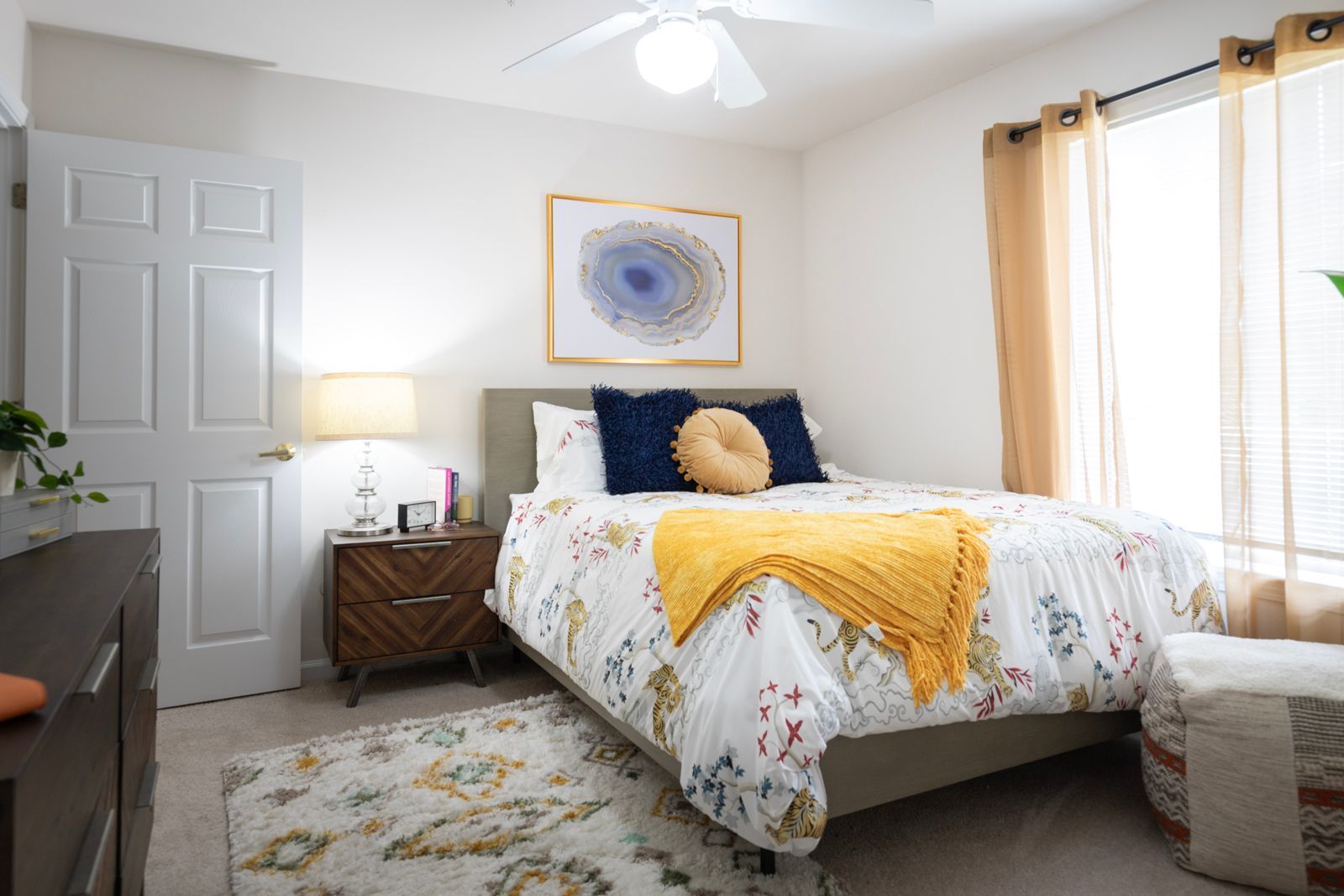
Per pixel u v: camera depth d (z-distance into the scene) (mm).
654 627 2014
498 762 2332
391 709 2846
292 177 3059
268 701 2932
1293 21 2301
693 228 4070
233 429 2973
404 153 3422
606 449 3303
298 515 3088
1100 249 2822
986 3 2766
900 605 1767
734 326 4195
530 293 3689
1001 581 1944
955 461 3525
